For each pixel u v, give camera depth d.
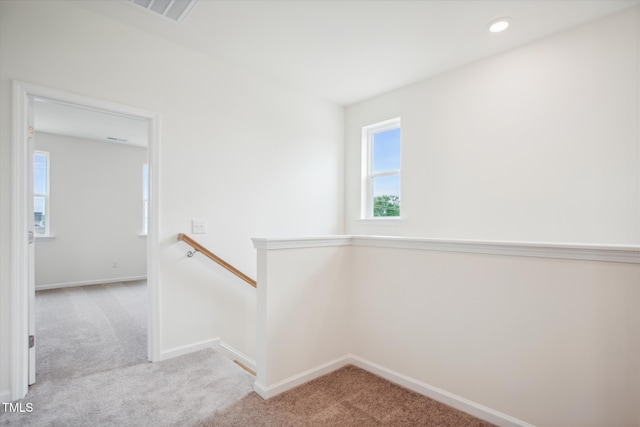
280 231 3.52
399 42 2.75
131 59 2.52
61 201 5.46
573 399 1.56
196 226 2.86
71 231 5.55
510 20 2.43
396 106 3.72
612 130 2.34
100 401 1.99
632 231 2.26
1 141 2.00
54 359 2.61
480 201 3.01
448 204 3.24
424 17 2.40
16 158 2.03
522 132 2.76
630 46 2.27
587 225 2.44
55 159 5.40
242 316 3.13
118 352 2.75
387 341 2.29
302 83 3.57
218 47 2.83
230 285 3.05
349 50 2.88
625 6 2.26
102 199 5.86
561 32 2.57
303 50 2.88
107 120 4.54
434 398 2.02
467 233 3.09
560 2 2.22
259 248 2.13
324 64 3.14
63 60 2.22
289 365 2.17
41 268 5.29
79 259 5.62
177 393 2.09
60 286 5.44
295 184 3.69
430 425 1.76
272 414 1.86
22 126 2.06
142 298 4.71
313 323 2.31
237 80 3.17
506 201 2.85
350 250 2.55
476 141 3.05
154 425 1.76
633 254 1.41
